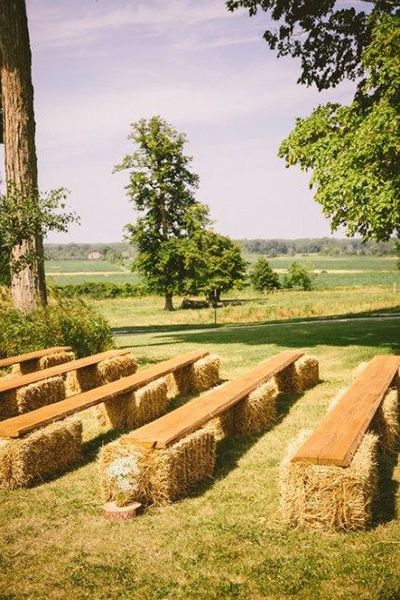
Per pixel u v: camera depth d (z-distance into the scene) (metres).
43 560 3.56
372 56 10.08
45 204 10.57
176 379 8.57
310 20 12.95
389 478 4.67
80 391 9.14
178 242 44.53
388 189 9.31
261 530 3.81
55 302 13.16
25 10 12.14
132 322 35.38
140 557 3.54
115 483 4.25
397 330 15.37
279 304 45.22
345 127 11.02
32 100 12.43
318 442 3.96
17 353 11.08
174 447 4.41
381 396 5.45
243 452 5.61
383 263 179.88
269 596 3.04
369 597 2.96
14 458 4.81
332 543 3.55
